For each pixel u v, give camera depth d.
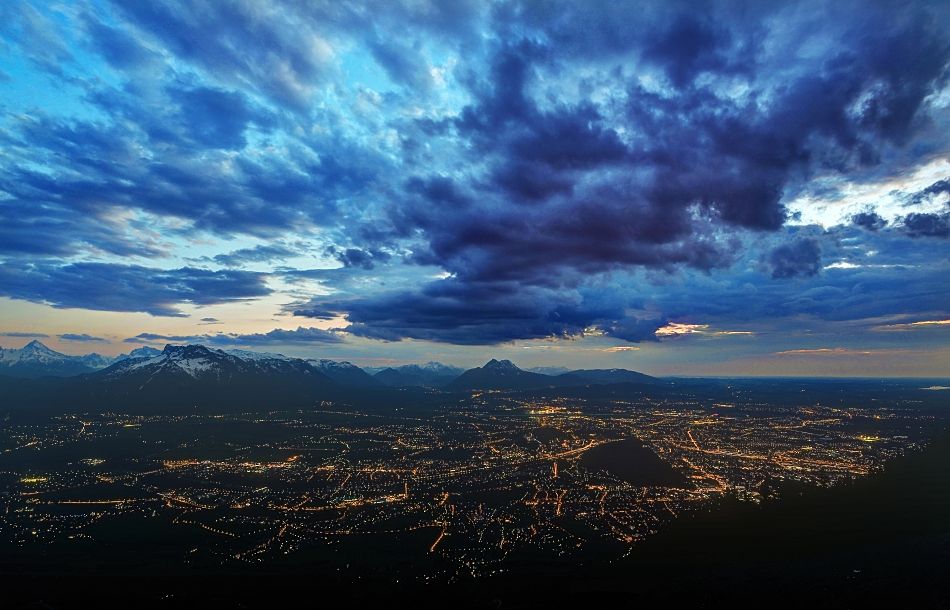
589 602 85.62
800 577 92.81
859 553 104.25
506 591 90.12
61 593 90.62
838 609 80.44
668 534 116.94
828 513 132.00
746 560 102.00
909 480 165.50
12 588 92.31
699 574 95.81
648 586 91.38
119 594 89.94
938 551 103.06
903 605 79.75
